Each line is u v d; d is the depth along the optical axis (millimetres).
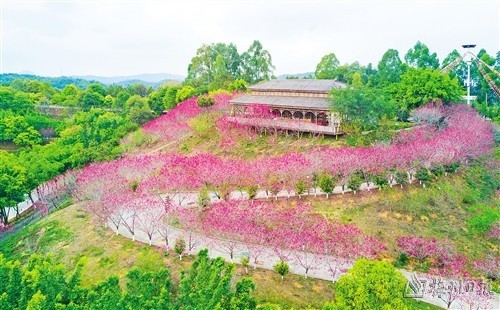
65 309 29328
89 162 77625
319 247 39969
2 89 126375
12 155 77375
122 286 39406
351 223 48031
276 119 75938
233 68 138000
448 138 58938
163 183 55000
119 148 80438
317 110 73188
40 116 118750
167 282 33938
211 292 31125
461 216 50938
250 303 29969
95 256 46000
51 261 39344
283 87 83312
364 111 65750
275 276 39875
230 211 45125
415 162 54125
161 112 116062
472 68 111000
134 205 49031
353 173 53000
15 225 65125
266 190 54531
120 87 176250
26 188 68375
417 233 47125
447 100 74750
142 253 44812
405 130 66562
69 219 56688
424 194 53312
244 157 70625
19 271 33625
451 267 41438
